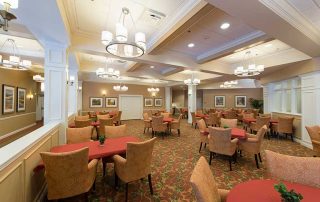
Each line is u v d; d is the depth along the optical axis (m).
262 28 2.94
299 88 6.09
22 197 1.83
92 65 7.51
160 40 4.00
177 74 9.77
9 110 6.71
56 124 3.39
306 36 3.27
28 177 1.99
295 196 1.04
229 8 2.36
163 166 3.67
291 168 1.64
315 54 4.46
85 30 3.97
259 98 13.10
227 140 3.50
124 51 3.03
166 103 14.23
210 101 14.67
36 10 2.43
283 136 6.56
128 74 8.33
